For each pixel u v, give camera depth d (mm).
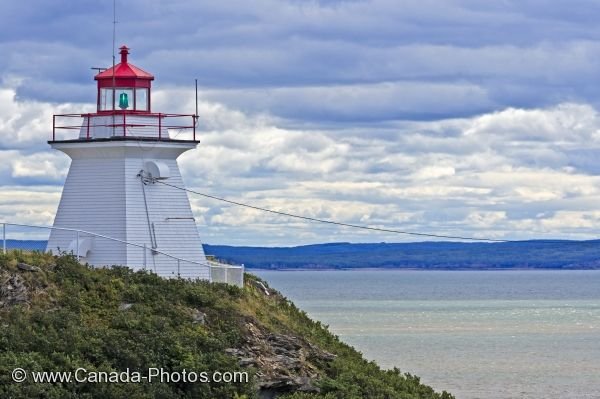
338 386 58062
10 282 55875
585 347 160000
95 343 53406
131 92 67312
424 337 171750
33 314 54188
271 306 68125
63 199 67000
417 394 64875
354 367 63594
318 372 60406
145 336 55125
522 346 160375
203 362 55219
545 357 146375
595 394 114688
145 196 66500
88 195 66438
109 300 58438
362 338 168875
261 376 56875
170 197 67562
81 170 66812
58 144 66500
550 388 118625
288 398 55938
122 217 65625
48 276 57844
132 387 51344
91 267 61938
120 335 54656
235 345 58656
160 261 65938
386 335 174000
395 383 64875
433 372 129625
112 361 52938
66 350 52094
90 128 66812
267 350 59656
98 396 50344
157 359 54156
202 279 66312
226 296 63812
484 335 177625
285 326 64875
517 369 133125
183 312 59562
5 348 51000
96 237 65562
